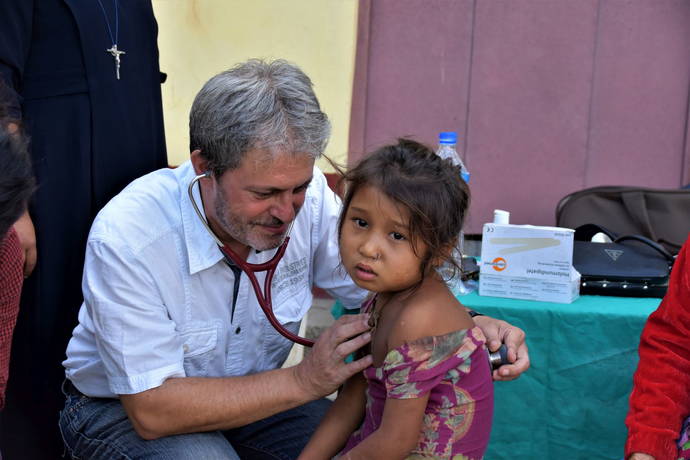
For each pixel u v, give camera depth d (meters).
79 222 1.85
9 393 1.87
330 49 3.24
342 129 3.30
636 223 2.72
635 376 1.60
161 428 1.54
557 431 2.14
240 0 3.24
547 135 3.30
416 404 1.33
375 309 1.47
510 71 3.28
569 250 2.12
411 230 1.31
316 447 1.57
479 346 1.37
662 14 3.17
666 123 3.24
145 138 1.99
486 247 2.19
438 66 3.31
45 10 1.78
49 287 1.84
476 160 3.36
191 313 1.61
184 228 1.57
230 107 1.38
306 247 1.80
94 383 1.67
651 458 1.51
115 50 1.88
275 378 1.53
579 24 3.22
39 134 1.80
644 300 2.20
